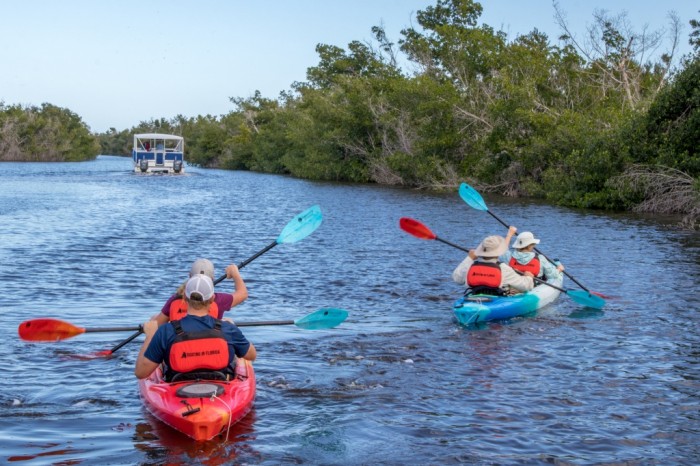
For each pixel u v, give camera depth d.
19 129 95.31
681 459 5.16
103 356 7.37
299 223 8.37
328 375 6.92
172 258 14.16
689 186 25.09
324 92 60.62
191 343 5.69
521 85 38.31
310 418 5.84
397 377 6.90
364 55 62.44
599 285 11.77
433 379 6.86
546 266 10.83
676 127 26.72
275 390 6.47
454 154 42.47
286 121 67.88
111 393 6.29
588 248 16.23
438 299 10.55
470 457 5.15
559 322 9.22
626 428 5.70
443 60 44.91
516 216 24.31
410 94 44.84
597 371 7.14
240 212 25.33
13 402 6.04
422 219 22.88
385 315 9.49
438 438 5.47
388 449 5.27
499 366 7.29
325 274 12.58
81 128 107.62
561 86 39.25
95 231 18.41
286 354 7.60
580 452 5.25
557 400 6.31
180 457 5.08
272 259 14.31
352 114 51.16
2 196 30.38
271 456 5.13
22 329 6.37
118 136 161.88
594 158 28.05
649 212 26.08
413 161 44.09
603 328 8.91
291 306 9.98
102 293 10.53
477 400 6.29
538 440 5.45
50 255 14.03
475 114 41.19
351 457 5.13
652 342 8.27
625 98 37.31
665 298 10.74
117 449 5.18
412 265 13.59
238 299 6.36
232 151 82.38
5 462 4.93
